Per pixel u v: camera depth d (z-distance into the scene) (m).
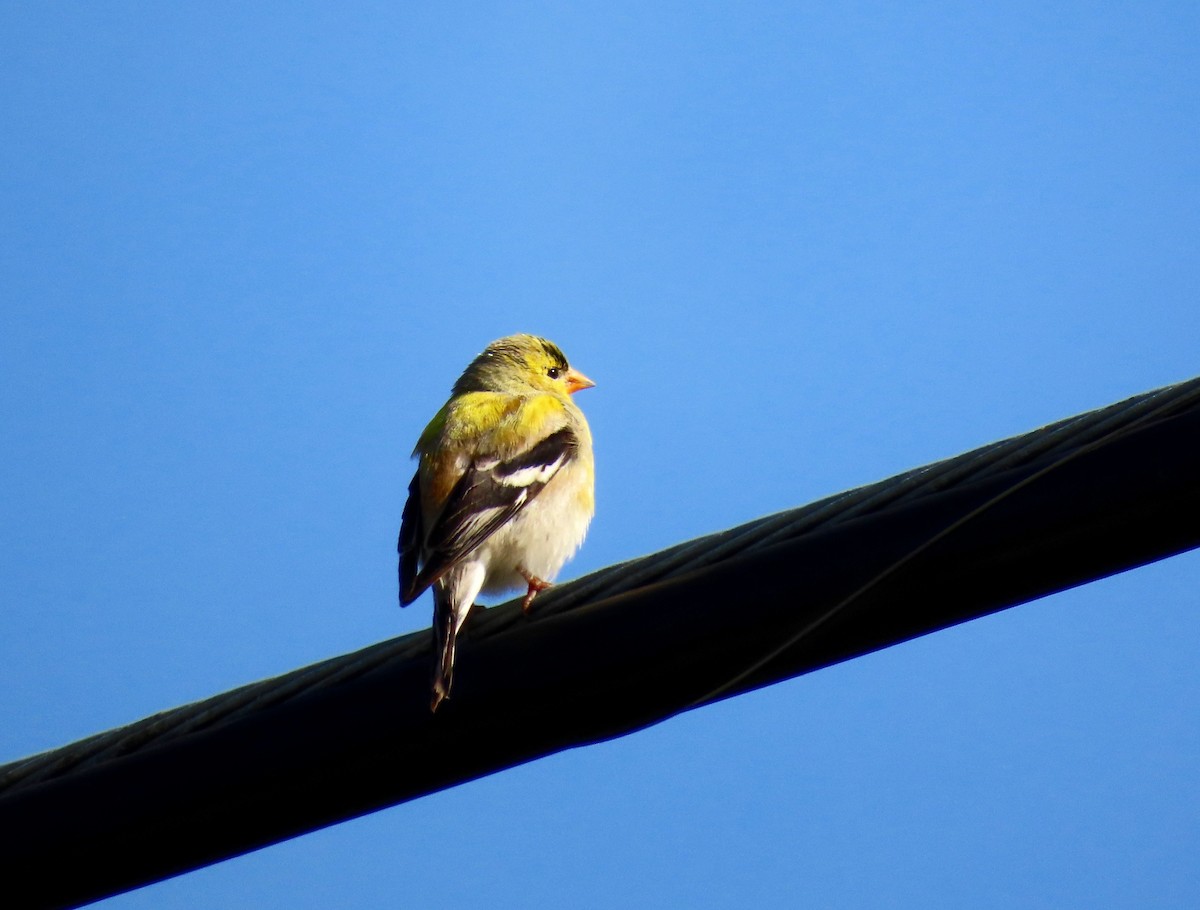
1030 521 8.50
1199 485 8.29
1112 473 8.43
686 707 8.98
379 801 9.30
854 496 9.12
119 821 9.23
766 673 8.85
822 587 8.73
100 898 9.45
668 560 9.31
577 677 9.04
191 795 9.22
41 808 9.34
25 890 9.34
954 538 8.60
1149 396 8.88
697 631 8.88
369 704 9.27
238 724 9.40
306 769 9.20
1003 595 8.64
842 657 8.80
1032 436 8.96
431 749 9.20
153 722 9.67
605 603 9.18
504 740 9.18
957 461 9.02
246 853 9.38
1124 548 8.45
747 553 9.04
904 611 8.68
